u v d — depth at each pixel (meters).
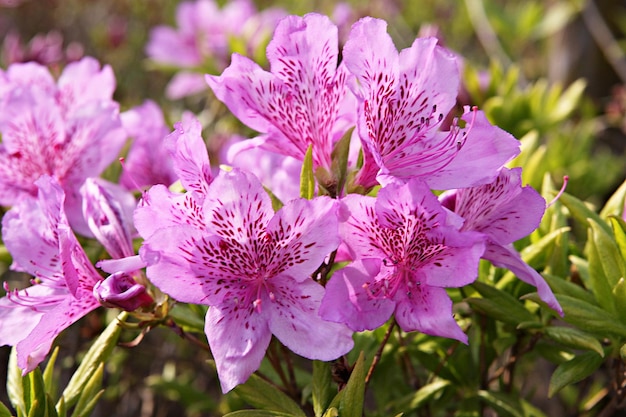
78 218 0.41
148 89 0.99
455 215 0.31
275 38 0.33
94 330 0.49
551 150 0.65
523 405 0.43
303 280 0.32
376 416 0.42
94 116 0.41
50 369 0.37
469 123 0.33
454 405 0.47
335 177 0.33
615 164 0.70
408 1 1.07
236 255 0.32
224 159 0.56
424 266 0.32
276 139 0.35
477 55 1.06
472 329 0.44
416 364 0.50
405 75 0.34
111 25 0.95
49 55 0.61
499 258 0.34
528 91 0.56
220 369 0.32
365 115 0.32
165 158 0.45
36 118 0.41
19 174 0.42
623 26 0.76
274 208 0.35
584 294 0.38
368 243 0.32
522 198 0.34
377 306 0.32
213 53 0.69
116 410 0.68
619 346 0.37
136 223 0.32
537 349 0.43
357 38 0.32
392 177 0.31
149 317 0.36
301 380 0.41
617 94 0.74
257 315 0.32
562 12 0.80
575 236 0.61
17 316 0.36
